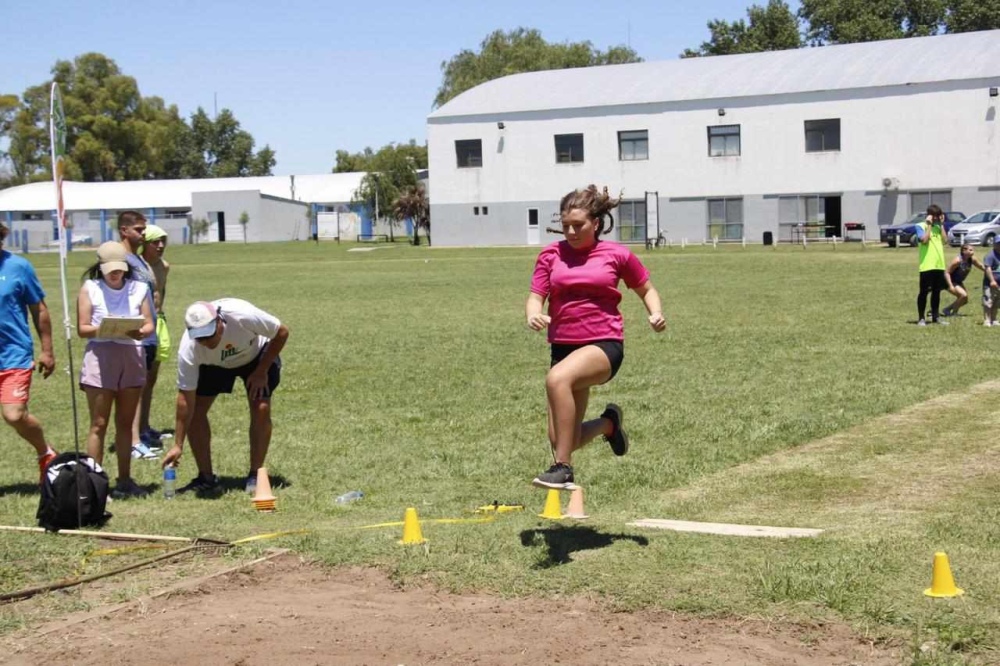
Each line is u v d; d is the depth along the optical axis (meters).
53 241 90.44
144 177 123.25
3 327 8.55
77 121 115.50
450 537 6.93
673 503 7.98
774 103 60.72
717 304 25.17
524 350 17.92
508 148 66.56
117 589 6.16
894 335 18.27
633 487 8.56
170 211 99.19
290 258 58.19
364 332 21.30
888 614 5.23
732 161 61.88
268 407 8.87
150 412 12.78
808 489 8.27
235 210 92.94
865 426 10.67
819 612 5.33
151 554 6.85
